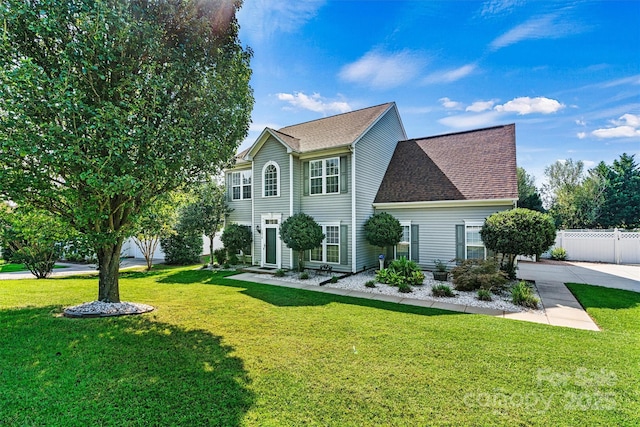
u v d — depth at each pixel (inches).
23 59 194.7
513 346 207.5
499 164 510.0
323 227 550.6
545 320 271.0
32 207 255.4
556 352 197.6
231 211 678.5
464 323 259.0
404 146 663.8
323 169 549.0
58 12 204.2
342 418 129.4
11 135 197.6
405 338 222.8
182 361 184.5
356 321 265.0
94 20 209.6
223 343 213.6
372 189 568.7
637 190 1227.2
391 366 178.1
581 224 1270.9
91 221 266.2
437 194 514.9
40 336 225.6
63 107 204.2
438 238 513.7
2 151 207.9
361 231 533.0
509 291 382.0
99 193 245.0
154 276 520.1
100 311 284.7
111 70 237.9
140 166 241.4
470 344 211.0
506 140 551.8
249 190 658.2
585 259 700.0
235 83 309.3
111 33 227.6
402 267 452.8
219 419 128.0
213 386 155.1
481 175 507.5
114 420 126.8
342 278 478.0
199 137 287.9
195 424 124.7
